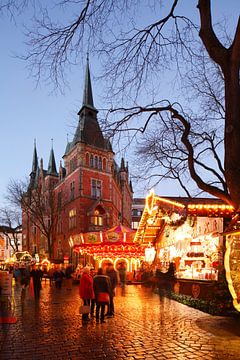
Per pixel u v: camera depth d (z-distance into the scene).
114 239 33.59
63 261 50.41
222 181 16.55
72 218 55.12
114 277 16.66
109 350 8.70
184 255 21.28
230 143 10.15
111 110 12.55
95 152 55.03
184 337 9.88
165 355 8.17
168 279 21.06
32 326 11.88
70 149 56.91
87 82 55.25
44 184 70.44
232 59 9.98
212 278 16.59
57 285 29.09
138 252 33.62
